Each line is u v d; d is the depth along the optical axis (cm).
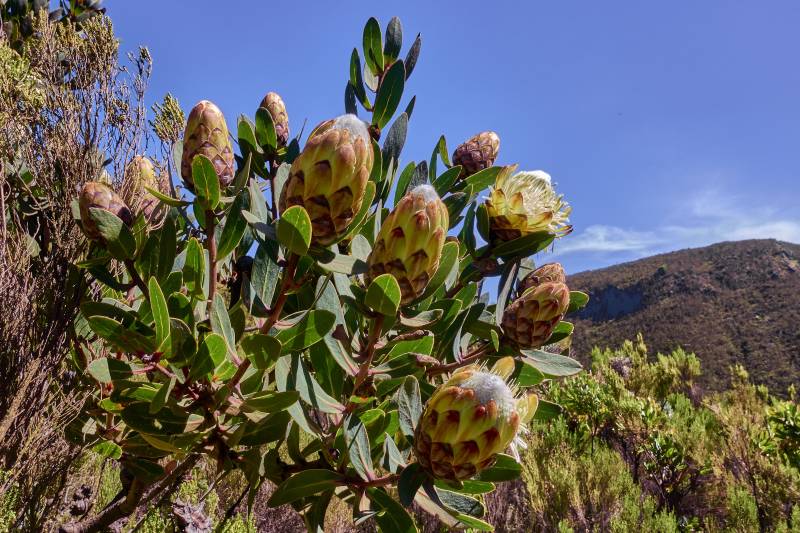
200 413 146
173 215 171
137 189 209
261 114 196
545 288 175
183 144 160
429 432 126
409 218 129
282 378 137
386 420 154
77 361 201
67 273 206
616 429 934
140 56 273
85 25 273
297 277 151
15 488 192
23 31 487
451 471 125
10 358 191
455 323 185
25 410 188
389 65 242
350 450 139
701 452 821
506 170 198
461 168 213
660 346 4428
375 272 133
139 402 139
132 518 239
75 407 190
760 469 759
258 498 398
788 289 4344
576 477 717
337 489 166
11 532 186
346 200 124
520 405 151
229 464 151
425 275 132
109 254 151
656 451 851
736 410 917
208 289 157
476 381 129
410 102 218
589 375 1026
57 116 243
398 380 162
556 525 666
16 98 256
